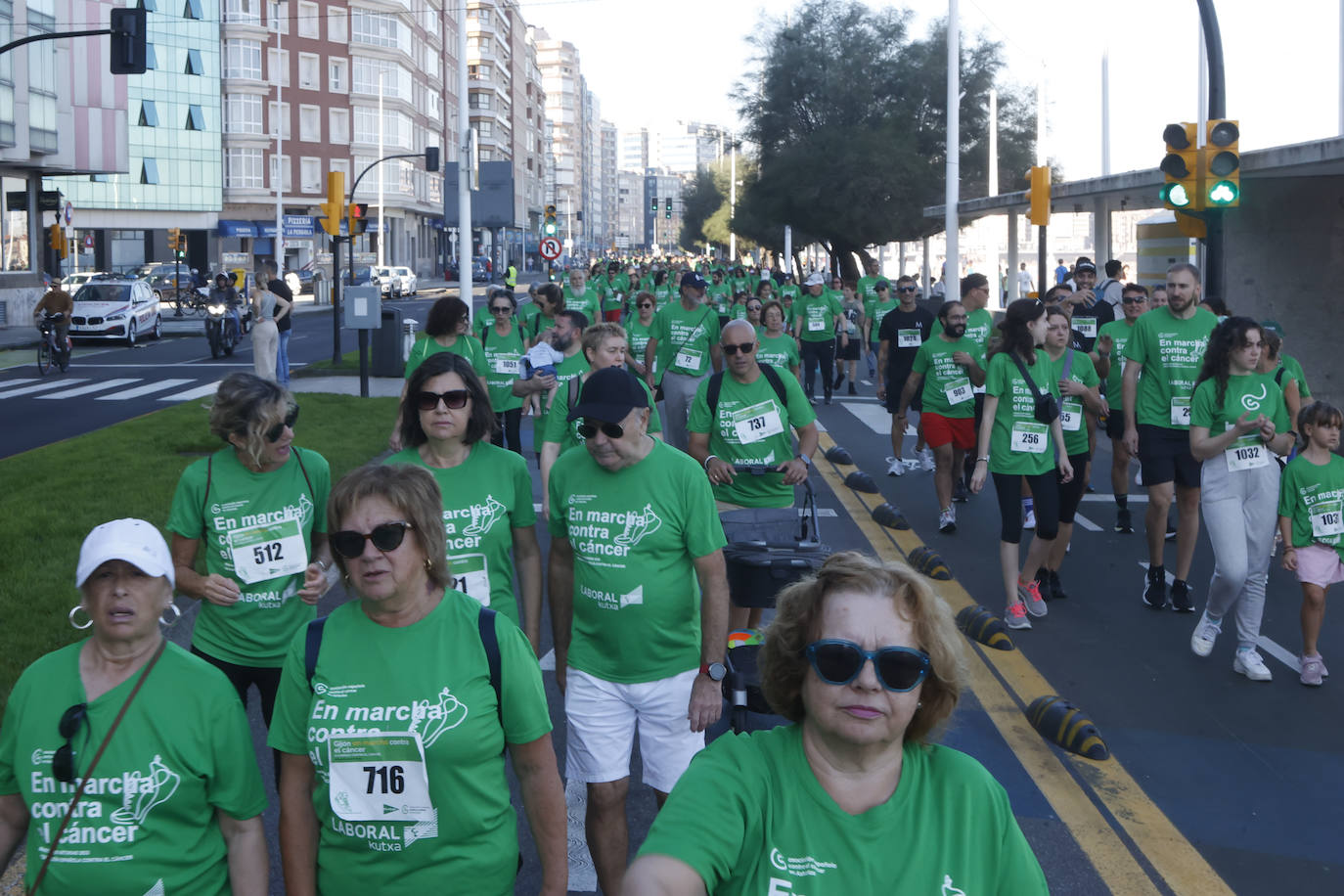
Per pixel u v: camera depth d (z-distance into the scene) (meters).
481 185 23.97
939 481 11.01
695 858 2.14
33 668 3.05
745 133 54.00
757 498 6.93
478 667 3.02
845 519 11.52
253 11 79.94
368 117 86.62
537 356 9.54
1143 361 8.48
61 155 47.25
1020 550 10.32
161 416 18.45
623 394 4.23
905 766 2.26
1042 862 4.86
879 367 14.31
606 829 4.34
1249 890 4.64
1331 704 6.66
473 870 3.01
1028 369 7.98
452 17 112.69
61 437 17.39
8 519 10.54
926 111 51.16
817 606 2.26
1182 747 6.06
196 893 3.04
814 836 2.19
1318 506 6.82
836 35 52.16
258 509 4.45
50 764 2.96
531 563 4.69
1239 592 7.15
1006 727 6.33
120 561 2.95
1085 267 14.70
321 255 74.06
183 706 3.03
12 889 4.16
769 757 2.27
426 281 93.94
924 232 51.12
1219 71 13.55
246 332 39.09
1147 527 8.61
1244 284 18.88
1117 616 8.38
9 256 45.56
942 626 2.25
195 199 76.56
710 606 4.29
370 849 2.99
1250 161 16.80
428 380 4.45
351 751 2.97
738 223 61.72
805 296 20.08
